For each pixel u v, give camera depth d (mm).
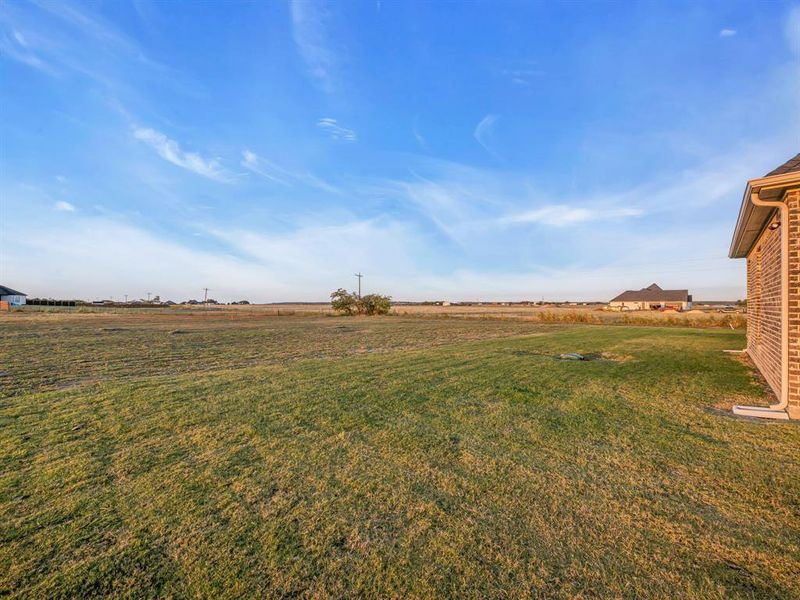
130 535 2482
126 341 14547
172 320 30922
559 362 9305
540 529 2559
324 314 46312
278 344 14180
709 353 10930
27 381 7234
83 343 13727
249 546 2379
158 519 2664
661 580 2088
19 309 51031
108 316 36031
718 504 2867
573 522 2637
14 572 2141
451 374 7836
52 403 5629
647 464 3568
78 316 35188
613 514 2738
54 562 2225
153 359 10172
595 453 3832
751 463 3572
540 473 3393
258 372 8094
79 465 3529
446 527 2580
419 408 5430
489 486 3154
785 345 5117
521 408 5422
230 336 17297
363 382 7082
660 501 2912
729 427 4582
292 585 2061
